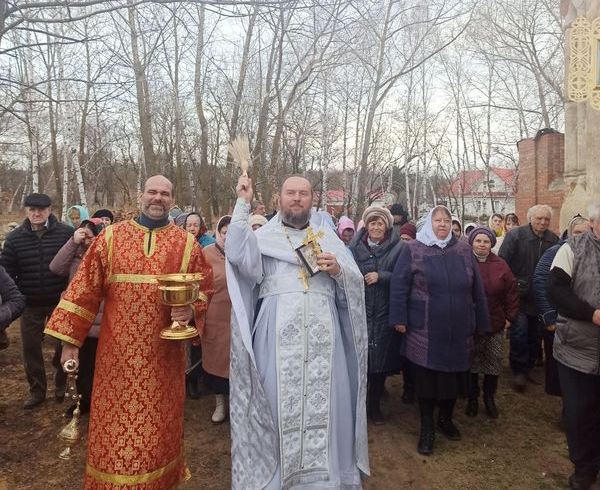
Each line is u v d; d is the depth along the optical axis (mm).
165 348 2828
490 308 4543
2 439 4059
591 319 3074
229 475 3645
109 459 2688
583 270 3170
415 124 26703
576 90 5078
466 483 3568
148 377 2762
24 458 3793
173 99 16594
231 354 2842
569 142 6430
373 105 14461
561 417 4566
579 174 6258
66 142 16047
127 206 24578
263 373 2793
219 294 4254
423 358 3848
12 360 6035
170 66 14234
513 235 5594
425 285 3914
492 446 4102
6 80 5164
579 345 3232
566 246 3293
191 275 2646
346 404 2953
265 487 2686
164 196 2930
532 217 5527
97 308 2838
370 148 23031
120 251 2832
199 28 11898
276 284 2912
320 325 2859
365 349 3035
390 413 4793
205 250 4445
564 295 3182
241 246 2766
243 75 12477
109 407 2730
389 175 28766
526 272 5461
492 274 4590
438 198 35125
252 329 2916
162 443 2785
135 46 9273
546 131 11617
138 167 26875
